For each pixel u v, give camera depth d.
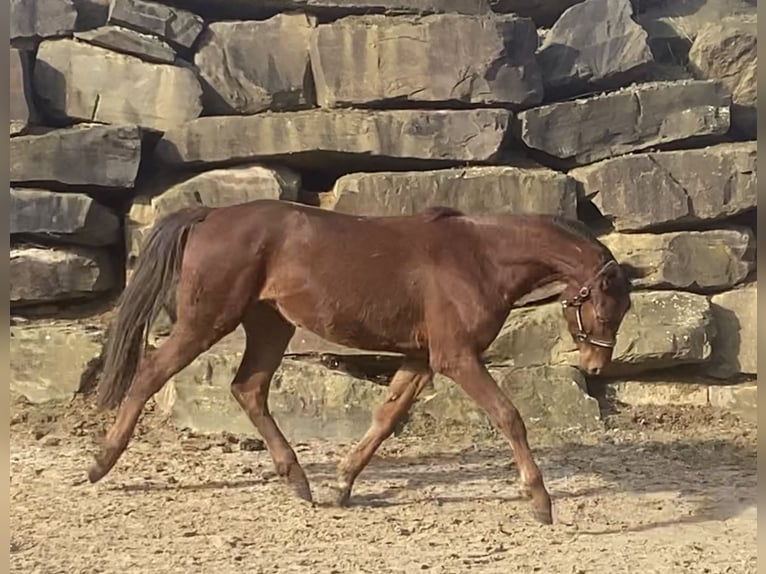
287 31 10.16
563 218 6.36
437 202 9.62
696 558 5.45
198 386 8.92
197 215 6.48
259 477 7.22
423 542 5.72
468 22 9.91
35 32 10.09
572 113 10.00
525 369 9.24
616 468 7.77
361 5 10.12
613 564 5.32
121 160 9.60
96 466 6.42
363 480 7.30
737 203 9.70
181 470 7.43
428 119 9.78
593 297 6.18
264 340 6.81
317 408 8.84
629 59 10.38
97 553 5.39
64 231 9.51
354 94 9.88
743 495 6.92
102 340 9.36
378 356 9.37
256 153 9.72
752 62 10.53
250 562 5.28
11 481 6.98
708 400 9.57
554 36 10.54
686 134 9.92
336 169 10.15
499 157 9.98
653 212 9.75
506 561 5.36
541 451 8.34
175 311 6.78
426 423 9.05
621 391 9.66
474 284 6.18
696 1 11.45
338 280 6.21
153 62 10.03
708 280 9.70
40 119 10.09
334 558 5.38
